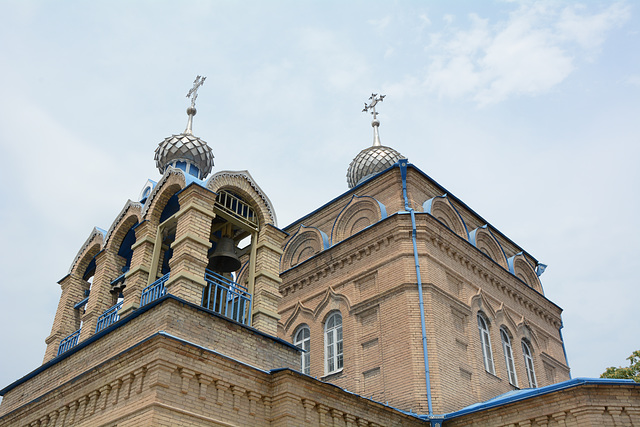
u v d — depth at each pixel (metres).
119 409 10.00
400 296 16.27
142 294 11.97
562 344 22.06
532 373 19.53
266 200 13.76
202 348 10.36
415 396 14.55
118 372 10.46
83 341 12.18
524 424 12.23
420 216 17.36
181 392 9.88
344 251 18.50
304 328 18.78
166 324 10.39
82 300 14.64
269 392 11.19
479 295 18.16
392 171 18.97
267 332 12.17
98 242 14.85
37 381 12.85
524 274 22.36
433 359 15.08
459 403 15.12
